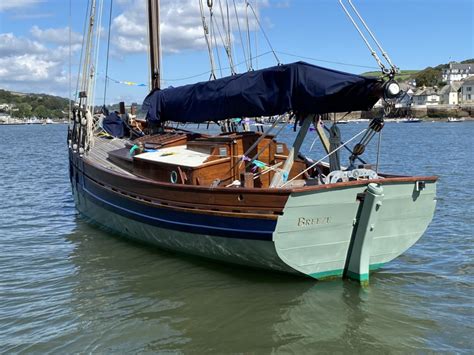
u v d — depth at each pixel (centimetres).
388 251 840
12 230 1284
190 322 708
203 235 859
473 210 1429
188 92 1009
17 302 793
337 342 650
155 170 1028
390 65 732
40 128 13225
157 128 1384
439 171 2403
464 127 9088
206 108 940
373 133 820
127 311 750
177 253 995
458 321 706
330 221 771
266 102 810
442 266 947
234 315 726
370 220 773
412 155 3378
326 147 889
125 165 1177
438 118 13050
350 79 736
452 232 1194
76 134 1449
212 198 827
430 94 14175
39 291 840
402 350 629
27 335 682
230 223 805
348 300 770
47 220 1406
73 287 855
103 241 1144
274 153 967
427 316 721
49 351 639
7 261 1009
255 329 684
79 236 1200
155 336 672
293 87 765
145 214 979
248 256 826
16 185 2161
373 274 898
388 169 2559
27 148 4734
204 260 942
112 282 870
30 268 962
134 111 1706
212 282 848
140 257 1005
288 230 757
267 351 629
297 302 762
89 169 1248
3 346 653
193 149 1067
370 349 632
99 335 678
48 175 2528
